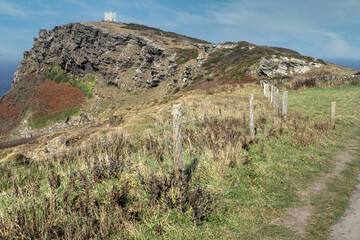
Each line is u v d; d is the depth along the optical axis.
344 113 14.23
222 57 50.50
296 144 8.54
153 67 58.44
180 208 4.25
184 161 6.30
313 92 24.52
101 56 70.50
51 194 4.32
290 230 4.09
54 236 3.47
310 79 29.66
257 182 5.74
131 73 63.34
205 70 47.50
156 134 9.21
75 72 77.31
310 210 4.74
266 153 7.64
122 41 70.56
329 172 6.73
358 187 5.76
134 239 3.65
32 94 74.69
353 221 4.32
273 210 4.71
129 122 12.02
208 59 51.38
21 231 3.36
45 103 66.62
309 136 9.14
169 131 9.20
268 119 11.62
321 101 18.41
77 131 10.93
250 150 7.79
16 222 3.44
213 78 42.44
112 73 66.25
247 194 5.23
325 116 13.38
